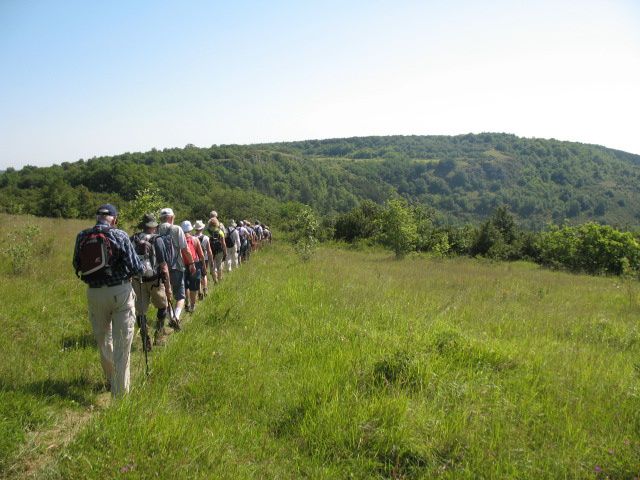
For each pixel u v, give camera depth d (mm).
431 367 5348
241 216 62406
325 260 19594
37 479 3293
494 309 9836
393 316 8344
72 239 16203
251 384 5094
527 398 4871
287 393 4922
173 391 4961
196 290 8742
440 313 8953
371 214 44219
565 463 3695
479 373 5523
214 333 7148
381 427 4074
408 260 28062
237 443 3980
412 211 34219
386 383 4957
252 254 20141
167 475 3369
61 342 6203
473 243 40656
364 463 3750
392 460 3795
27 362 5234
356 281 12758
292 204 65250
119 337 4836
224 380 5215
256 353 6148
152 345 6641
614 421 4484
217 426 4207
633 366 6281
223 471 3508
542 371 5758
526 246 40688
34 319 6953
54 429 4047
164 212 7605
